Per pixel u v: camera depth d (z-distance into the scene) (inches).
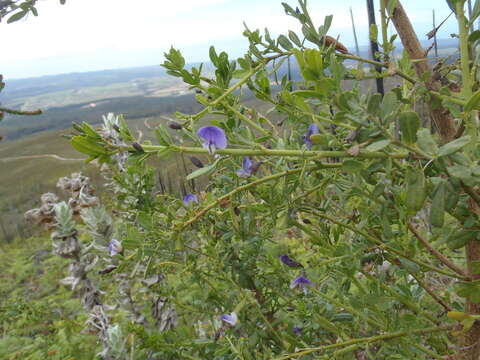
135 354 23.6
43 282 82.8
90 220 24.2
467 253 11.7
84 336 45.1
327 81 7.9
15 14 13.7
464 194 10.2
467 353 12.7
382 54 11.8
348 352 13.8
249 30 12.9
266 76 13.0
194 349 18.9
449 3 9.1
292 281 17.6
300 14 11.8
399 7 10.9
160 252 15.6
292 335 17.2
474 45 9.6
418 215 15.1
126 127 10.7
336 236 15.2
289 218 12.7
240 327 17.3
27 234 133.4
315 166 10.3
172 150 10.1
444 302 15.6
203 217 15.8
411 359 13.6
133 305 27.7
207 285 18.6
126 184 18.2
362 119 7.7
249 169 13.5
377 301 13.4
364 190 12.4
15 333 59.6
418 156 8.1
